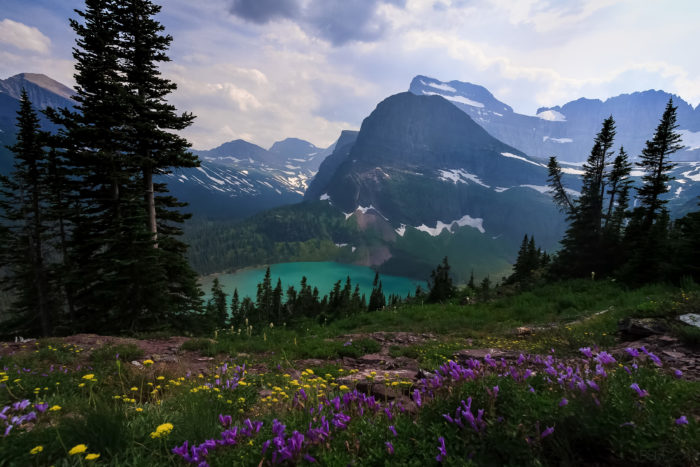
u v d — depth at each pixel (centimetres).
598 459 198
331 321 1977
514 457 188
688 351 583
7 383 496
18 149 2373
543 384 271
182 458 237
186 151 2275
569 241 2933
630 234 2786
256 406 410
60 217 2391
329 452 214
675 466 179
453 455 200
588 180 3347
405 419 255
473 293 2781
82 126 1886
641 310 898
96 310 1877
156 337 1273
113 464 228
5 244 2472
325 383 528
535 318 1448
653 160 3020
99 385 538
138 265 1706
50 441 253
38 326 2692
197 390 427
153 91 2245
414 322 1633
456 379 279
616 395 224
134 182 2125
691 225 1692
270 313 7919
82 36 1981
